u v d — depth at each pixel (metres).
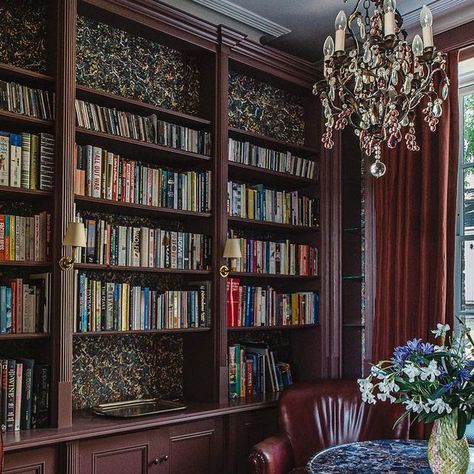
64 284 3.24
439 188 4.00
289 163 4.55
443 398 2.38
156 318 3.73
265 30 4.41
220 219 4.02
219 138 4.07
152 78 4.07
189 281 4.17
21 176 3.21
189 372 4.10
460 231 4.40
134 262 3.64
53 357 3.23
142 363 3.95
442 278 3.94
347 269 4.73
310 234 4.73
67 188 3.29
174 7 3.83
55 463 3.09
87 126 3.45
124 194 3.61
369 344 4.53
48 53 3.44
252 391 4.25
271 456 3.36
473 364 2.48
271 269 4.39
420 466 2.82
